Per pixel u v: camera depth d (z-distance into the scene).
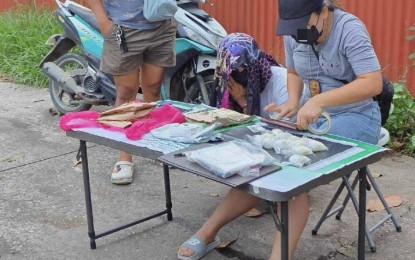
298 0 2.88
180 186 4.35
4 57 7.74
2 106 6.41
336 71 3.18
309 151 2.69
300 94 3.45
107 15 4.23
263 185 2.35
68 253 3.46
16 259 3.41
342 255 3.41
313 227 3.70
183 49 5.11
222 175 2.41
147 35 4.22
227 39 3.92
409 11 5.21
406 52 5.29
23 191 4.30
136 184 4.39
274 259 2.87
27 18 8.23
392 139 5.04
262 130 3.10
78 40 5.59
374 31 5.41
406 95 5.06
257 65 3.82
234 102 3.98
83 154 3.36
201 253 3.31
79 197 4.19
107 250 3.49
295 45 3.32
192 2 5.34
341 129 3.23
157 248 3.51
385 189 4.24
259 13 6.16
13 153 5.04
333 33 3.07
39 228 3.76
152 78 4.47
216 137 2.94
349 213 3.87
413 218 3.81
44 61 5.95
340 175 2.54
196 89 5.25
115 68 4.28
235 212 3.24
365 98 2.97
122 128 3.13
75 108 5.88
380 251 3.44
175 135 2.95
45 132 5.57
